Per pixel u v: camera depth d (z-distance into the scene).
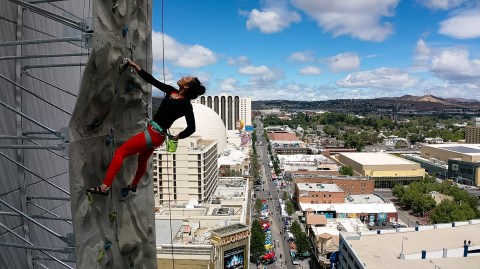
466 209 118.69
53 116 16.22
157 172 108.44
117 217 12.18
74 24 9.59
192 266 52.34
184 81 11.08
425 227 79.50
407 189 148.12
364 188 157.38
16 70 13.43
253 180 180.50
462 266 61.03
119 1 10.77
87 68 9.05
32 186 14.80
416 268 60.31
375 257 64.62
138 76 12.84
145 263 14.66
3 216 12.84
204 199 108.81
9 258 13.11
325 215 127.38
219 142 192.62
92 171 10.38
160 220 69.50
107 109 10.96
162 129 10.79
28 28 14.19
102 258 11.16
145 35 13.48
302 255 102.50
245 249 66.19
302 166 196.62
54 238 16.47
